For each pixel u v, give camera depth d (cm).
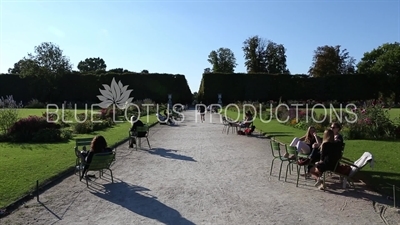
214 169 991
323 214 614
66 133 1700
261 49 9000
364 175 879
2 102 2008
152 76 6800
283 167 1020
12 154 1208
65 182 840
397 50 6688
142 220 587
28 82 6359
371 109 1758
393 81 6594
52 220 588
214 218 595
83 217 603
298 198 709
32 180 824
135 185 813
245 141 1634
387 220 584
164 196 724
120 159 1157
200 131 2142
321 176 845
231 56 10162
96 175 914
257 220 585
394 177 859
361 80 6644
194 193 745
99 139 854
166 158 1177
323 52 8162
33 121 1680
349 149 1286
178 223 573
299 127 2141
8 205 648
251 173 938
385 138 1609
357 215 608
